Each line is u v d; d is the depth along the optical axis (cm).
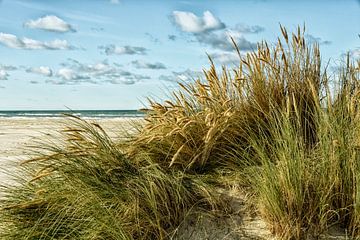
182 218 348
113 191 345
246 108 428
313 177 324
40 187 365
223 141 409
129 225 334
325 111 385
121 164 374
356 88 403
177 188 353
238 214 342
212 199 350
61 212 338
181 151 394
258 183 335
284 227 311
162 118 414
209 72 447
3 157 1044
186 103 438
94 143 384
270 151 370
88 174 360
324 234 310
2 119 4338
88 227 331
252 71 440
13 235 348
